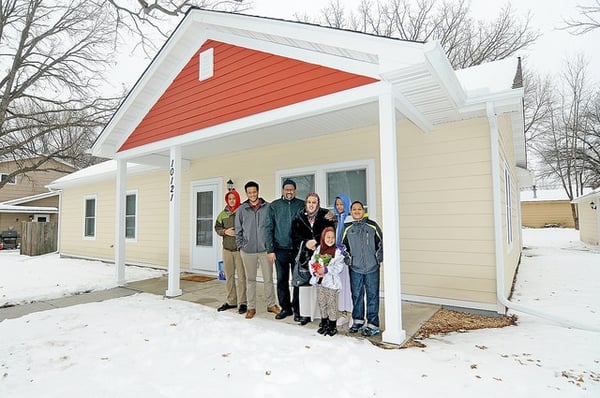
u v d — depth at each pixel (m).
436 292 4.77
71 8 14.06
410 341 3.44
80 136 16.05
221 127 4.96
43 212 20.34
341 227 3.93
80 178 10.55
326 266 3.64
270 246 4.25
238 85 4.77
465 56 17.31
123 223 6.77
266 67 4.45
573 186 29.73
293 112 4.15
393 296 3.37
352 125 5.36
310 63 4.02
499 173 4.52
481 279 4.49
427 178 4.90
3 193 20.56
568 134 24.28
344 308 3.84
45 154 15.73
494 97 4.00
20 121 15.57
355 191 5.68
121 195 6.76
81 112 15.43
